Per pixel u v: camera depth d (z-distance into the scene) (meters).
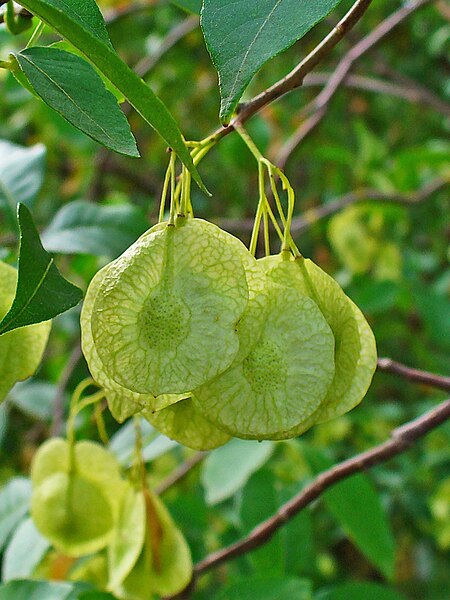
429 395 0.59
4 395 0.21
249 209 0.67
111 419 0.44
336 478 0.26
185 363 0.18
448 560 0.60
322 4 0.17
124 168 0.66
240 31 0.17
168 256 0.18
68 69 0.18
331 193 0.64
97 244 0.32
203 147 0.20
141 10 0.52
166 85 0.66
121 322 0.18
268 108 0.59
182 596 0.27
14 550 0.30
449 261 0.64
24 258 0.18
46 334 0.21
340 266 0.60
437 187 0.51
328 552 0.59
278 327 0.19
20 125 0.60
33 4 0.17
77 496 0.26
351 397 0.20
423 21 0.66
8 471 0.53
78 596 0.25
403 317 0.55
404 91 0.51
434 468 0.55
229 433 0.19
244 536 0.31
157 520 0.25
